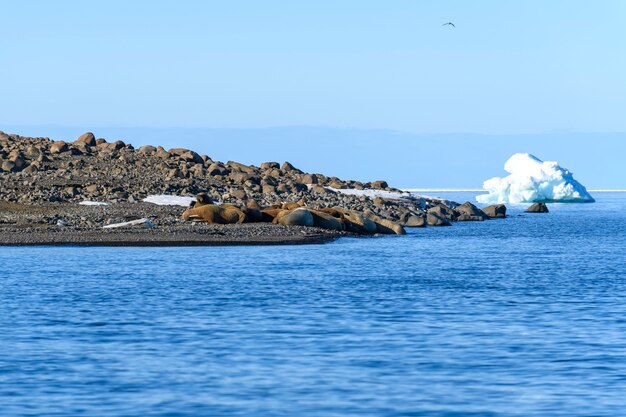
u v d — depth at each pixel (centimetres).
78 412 5050
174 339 7188
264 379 5831
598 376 5909
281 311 8681
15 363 6256
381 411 5119
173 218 18900
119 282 10806
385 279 11531
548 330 7681
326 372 6038
